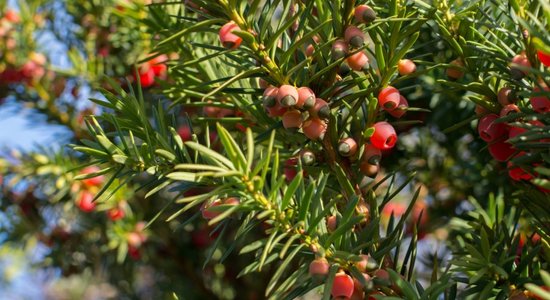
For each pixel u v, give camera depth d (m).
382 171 0.74
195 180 0.48
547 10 0.44
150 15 0.67
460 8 0.53
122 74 0.85
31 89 0.96
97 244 0.97
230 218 0.50
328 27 0.52
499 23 0.53
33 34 0.94
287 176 0.55
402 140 0.73
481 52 0.52
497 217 0.54
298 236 0.47
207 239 0.90
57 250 0.97
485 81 0.52
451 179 0.73
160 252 0.93
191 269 0.94
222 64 0.60
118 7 0.79
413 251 0.50
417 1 0.52
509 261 0.48
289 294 0.48
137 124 0.53
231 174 0.46
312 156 0.51
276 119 0.56
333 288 0.47
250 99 0.57
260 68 0.50
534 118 0.49
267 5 0.52
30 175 0.87
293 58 0.52
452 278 0.49
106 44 0.87
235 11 0.50
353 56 0.50
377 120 0.53
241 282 0.92
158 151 0.50
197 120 0.56
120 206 0.85
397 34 0.51
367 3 0.53
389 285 0.47
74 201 0.87
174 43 0.62
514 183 0.54
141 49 0.80
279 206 0.48
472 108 0.67
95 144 0.51
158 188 0.50
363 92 0.51
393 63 0.50
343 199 0.52
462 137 0.72
